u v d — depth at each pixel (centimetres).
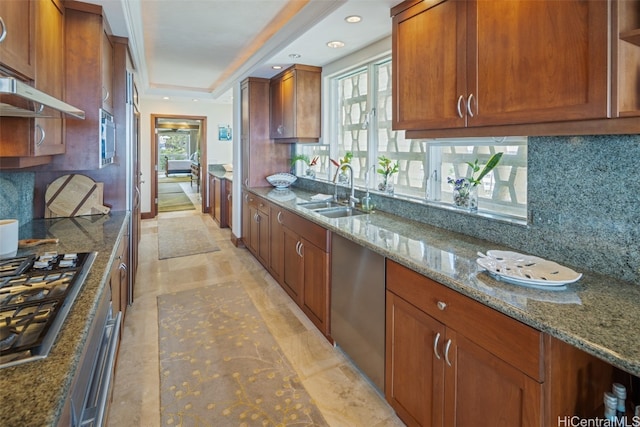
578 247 148
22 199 229
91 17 226
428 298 152
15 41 134
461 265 155
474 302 129
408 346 167
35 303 108
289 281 321
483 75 154
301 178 440
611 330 100
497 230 186
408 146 275
